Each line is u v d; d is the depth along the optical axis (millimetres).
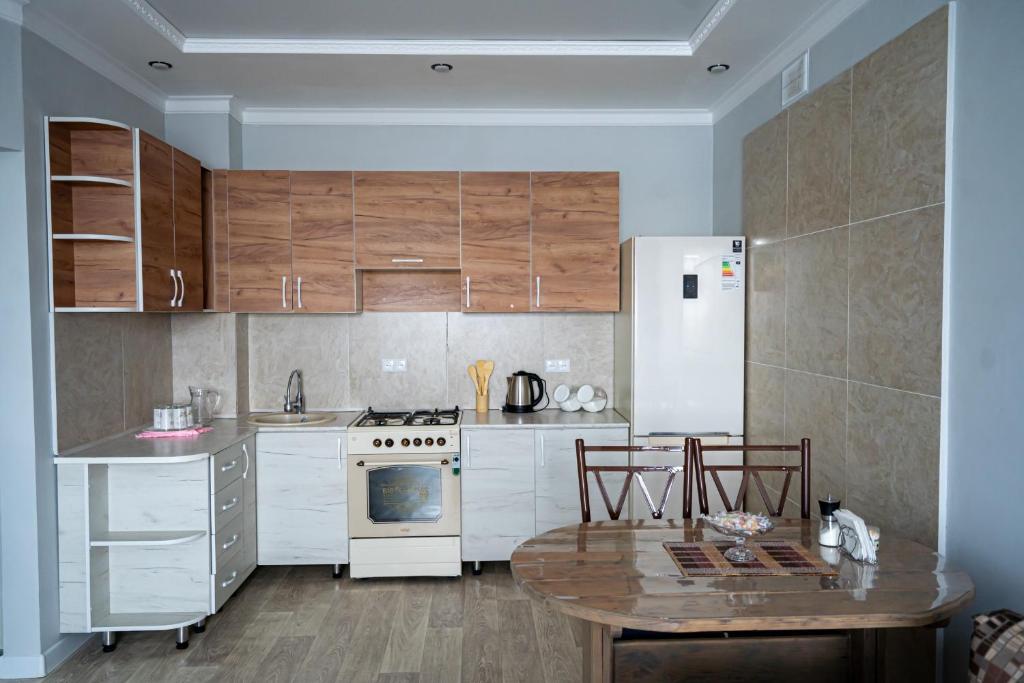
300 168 4215
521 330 4336
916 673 2029
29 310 2740
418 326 4316
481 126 4250
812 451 3025
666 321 3729
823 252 2914
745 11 2855
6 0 2584
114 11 2775
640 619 1588
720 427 3750
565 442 3799
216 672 2795
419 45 3283
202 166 3855
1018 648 1463
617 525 2324
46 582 2824
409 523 3740
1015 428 1904
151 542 2932
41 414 2812
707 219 4320
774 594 1722
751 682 1947
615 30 3191
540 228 3969
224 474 3258
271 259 3920
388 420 3928
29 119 2732
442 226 3951
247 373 4230
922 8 2285
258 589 3662
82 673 2793
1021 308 1879
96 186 3014
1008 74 1912
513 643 3025
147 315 3719
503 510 3797
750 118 3725
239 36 3211
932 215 2207
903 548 2068
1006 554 1943
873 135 2533
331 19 3033
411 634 3119
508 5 2910
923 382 2266
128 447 3166
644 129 4297
